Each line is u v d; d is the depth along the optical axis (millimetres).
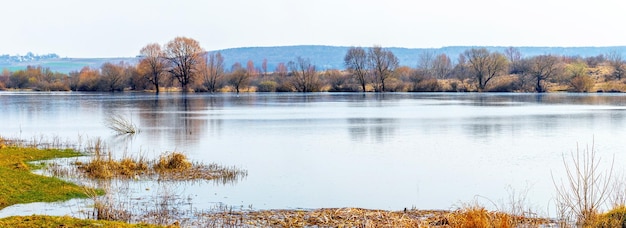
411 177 36000
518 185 33594
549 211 26844
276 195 30219
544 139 55875
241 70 189875
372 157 44344
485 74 188375
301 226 23328
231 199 28922
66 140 54500
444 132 62281
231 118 81688
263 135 60062
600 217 22016
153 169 36531
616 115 84438
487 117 81938
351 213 25609
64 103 119375
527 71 185375
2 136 57594
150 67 184500
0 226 18891
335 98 147750
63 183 30578
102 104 116625
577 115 84812
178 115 87500
